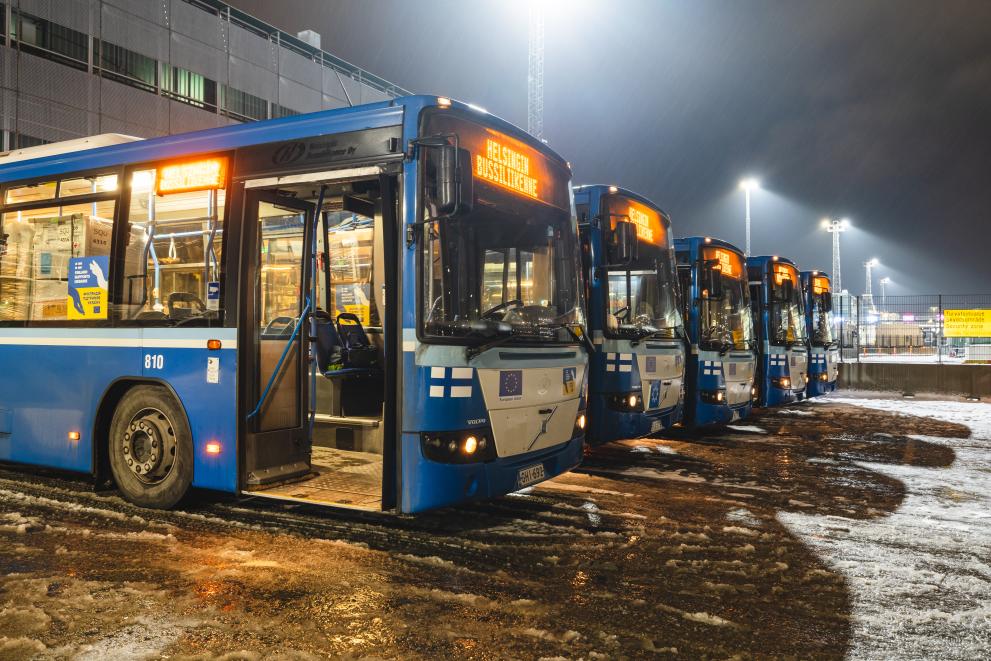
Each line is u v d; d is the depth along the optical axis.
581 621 3.97
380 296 7.38
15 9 25.81
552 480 7.88
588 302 8.95
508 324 5.66
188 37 32.09
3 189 7.16
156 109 30.66
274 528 5.66
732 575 4.79
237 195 5.82
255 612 3.97
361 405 7.09
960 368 20.42
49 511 6.07
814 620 4.06
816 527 6.04
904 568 4.98
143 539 5.32
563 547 5.32
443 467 5.11
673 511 6.50
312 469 6.27
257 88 35.34
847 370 22.02
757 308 14.42
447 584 4.49
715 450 10.22
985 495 7.36
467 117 5.59
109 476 6.53
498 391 5.45
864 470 8.73
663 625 3.95
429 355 5.10
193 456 5.87
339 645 3.58
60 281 6.71
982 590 4.57
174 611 3.97
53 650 3.47
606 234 8.91
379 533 5.59
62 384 6.61
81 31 27.97
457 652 3.54
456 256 5.40
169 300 6.09
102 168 6.55
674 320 10.10
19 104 25.91
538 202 6.29
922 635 3.88
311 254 6.29
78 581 4.41
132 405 6.21
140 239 6.26
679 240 11.91
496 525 5.91
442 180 4.97
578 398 6.37
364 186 6.46
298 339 6.16
